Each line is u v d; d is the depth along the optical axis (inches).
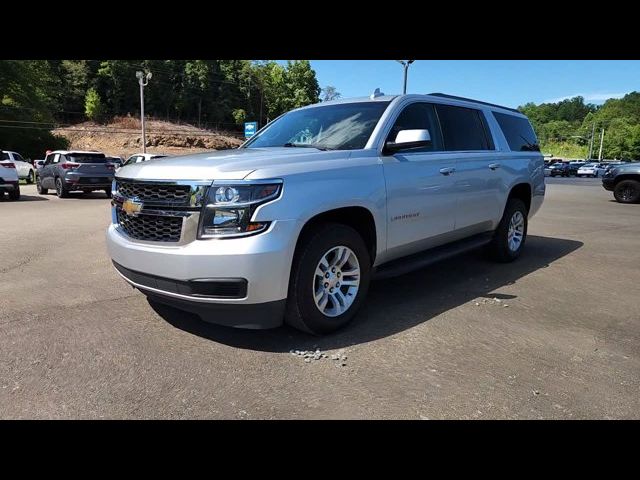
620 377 123.3
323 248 139.5
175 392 113.6
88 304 174.9
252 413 105.6
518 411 107.0
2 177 593.0
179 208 130.3
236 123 4190.5
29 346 137.7
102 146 3240.7
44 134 2272.4
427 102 193.9
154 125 3656.5
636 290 203.0
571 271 235.5
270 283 127.4
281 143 184.2
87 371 123.1
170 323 156.2
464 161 201.2
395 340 145.1
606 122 5349.4
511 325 159.2
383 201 158.6
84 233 342.6
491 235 232.1
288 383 118.3
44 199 650.2
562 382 120.3
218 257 123.4
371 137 165.0
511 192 248.8
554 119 7037.4
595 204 617.9
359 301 154.3
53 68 3560.5
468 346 141.5
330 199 139.2
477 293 195.6
